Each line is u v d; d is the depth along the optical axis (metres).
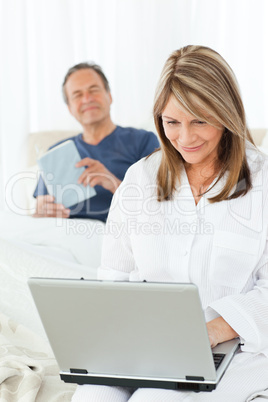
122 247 1.74
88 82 3.31
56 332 1.39
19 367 1.64
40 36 3.62
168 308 1.28
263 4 3.32
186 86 1.50
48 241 2.79
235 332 1.52
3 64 3.60
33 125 3.73
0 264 2.26
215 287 1.61
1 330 1.93
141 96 3.53
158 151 1.76
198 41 3.42
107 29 3.60
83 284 1.31
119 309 1.31
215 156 1.63
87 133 3.37
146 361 1.38
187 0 3.41
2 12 3.57
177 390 1.40
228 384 1.46
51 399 1.57
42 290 1.34
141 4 3.46
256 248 1.59
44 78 3.65
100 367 1.43
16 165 3.64
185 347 1.32
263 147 2.93
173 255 1.63
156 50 3.46
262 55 3.36
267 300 1.53
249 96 3.38
